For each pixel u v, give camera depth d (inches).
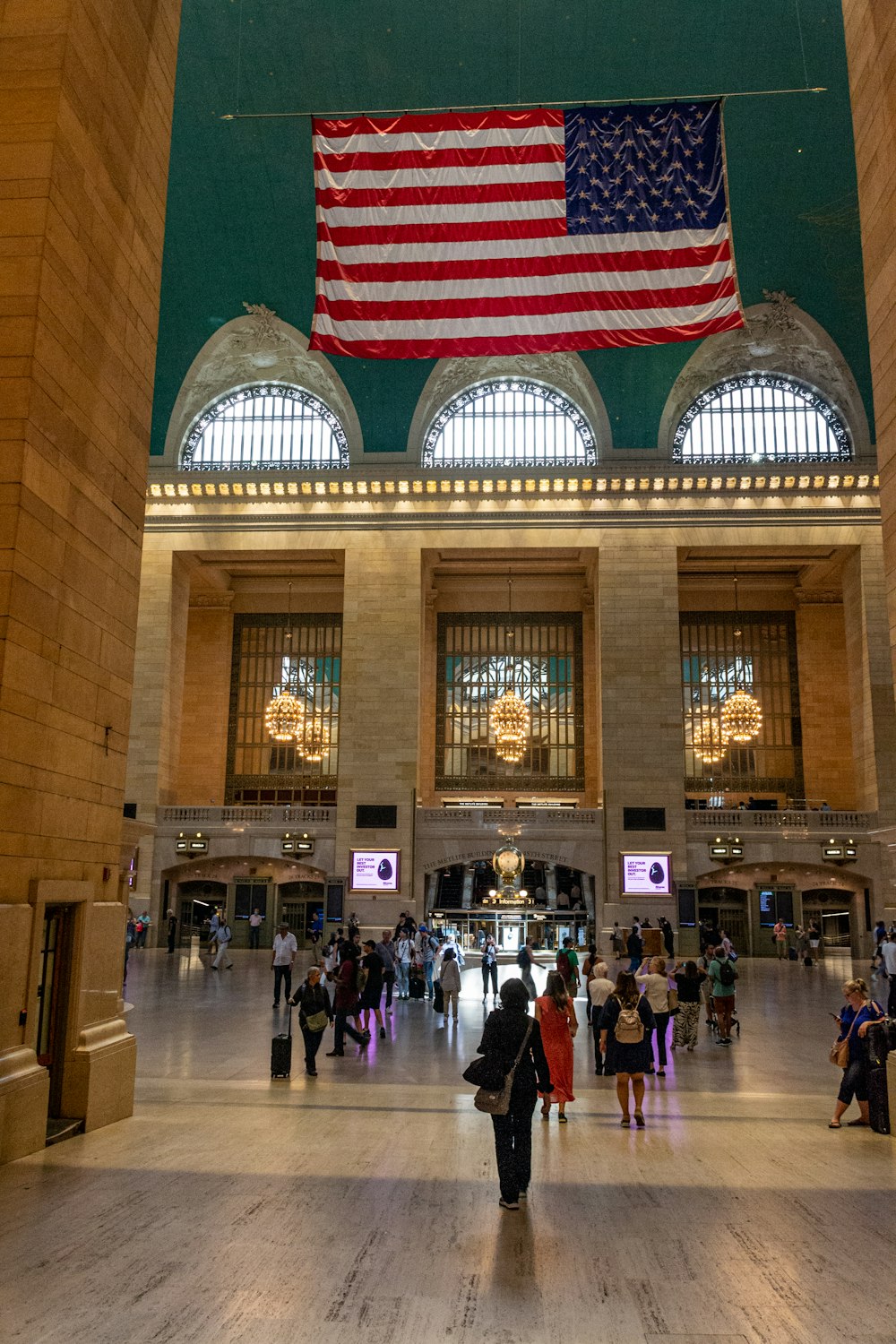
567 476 1245.7
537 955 1174.3
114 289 324.8
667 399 1256.8
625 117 504.1
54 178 276.1
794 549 1293.1
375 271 498.9
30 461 263.3
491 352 490.3
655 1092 408.2
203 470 1270.9
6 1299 165.6
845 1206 227.8
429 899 1264.8
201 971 935.7
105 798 320.5
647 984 458.6
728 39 985.5
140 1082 407.2
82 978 299.4
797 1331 157.8
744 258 1164.5
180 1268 180.7
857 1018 334.3
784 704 1456.7
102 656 317.4
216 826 1254.9
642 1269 184.4
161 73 367.9
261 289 1209.4
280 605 1518.2
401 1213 217.2
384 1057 495.2
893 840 422.9
